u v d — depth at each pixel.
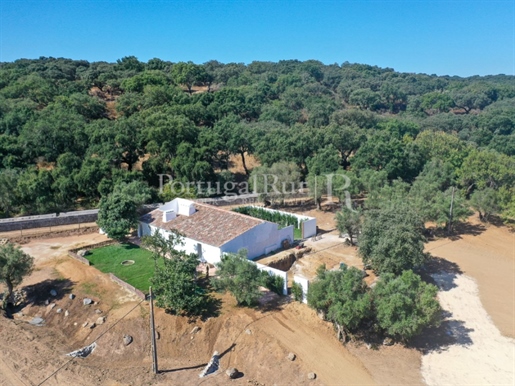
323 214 71.50
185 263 39.38
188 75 143.88
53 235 58.56
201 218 54.66
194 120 106.19
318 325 37.78
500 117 142.50
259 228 51.81
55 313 40.81
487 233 65.00
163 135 79.44
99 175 68.50
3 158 73.31
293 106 147.12
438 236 63.81
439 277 51.03
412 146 89.56
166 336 36.66
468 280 50.38
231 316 38.06
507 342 38.41
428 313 35.16
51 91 108.44
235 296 38.94
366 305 35.03
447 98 180.50
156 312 38.78
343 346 36.00
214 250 47.97
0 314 40.75
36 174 67.94
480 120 145.62
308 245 57.12
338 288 36.38
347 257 53.22
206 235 50.38
